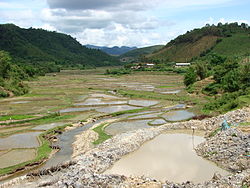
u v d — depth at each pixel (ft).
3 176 93.30
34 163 103.40
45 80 470.80
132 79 479.82
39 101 248.52
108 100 256.32
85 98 266.36
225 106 181.27
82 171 83.82
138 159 99.96
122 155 103.19
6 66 367.25
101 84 398.83
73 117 183.83
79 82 430.20
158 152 107.24
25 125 165.27
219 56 429.79
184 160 96.07
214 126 135.54
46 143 127.85
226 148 94.94
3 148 123.13
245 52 578.66
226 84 244.63
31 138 139.85
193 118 171.94
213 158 93.30
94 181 71.67
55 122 171.12
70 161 97.96
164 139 127.03
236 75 242.37
